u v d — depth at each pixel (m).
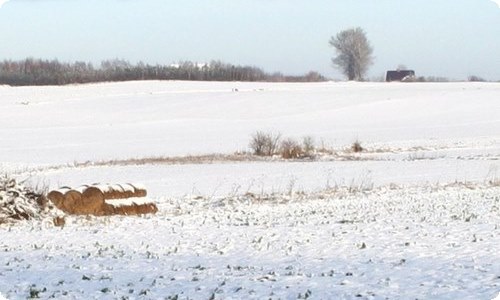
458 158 60.78
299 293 15.82
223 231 25.91
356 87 155.00
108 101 131.38
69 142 86.00
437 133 89.62
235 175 50.44
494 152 66.75
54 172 53.53
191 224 28.22
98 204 31.86
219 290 16.28
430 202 34.22
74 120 112.31
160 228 27.03
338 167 55.00
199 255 21.02
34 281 17.58
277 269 18.69
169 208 34.81
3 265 19.66
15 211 29.81
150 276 17.94
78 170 54.53
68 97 136.62
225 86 158.38
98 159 66.12
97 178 49.69
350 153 68.44
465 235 23.61
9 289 16.72
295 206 34.09
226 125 104.81
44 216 30.45
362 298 15.41
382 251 20.98
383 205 33.44
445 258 19.67
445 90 141.50
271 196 38.50
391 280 17.03
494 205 32.44
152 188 43.72
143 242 23.58
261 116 116.31
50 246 23.00
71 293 16.19
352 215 29.95
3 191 30.22
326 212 31.36
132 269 18.91
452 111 116.19
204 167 56.06
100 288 16.66
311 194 39.31
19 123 109.00
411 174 49.66
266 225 27.44
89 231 26.45
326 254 20.75
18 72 176.62
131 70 182.50
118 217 31.02
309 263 19.45
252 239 23.75
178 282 17.20
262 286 16.64
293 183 43.19
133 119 113.56
